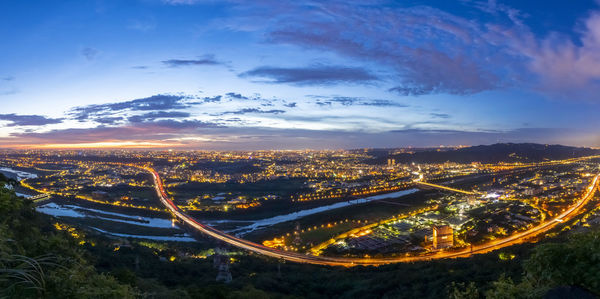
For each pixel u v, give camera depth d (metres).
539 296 6.04
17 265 6.23
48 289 6.17
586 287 5.76
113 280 7.18
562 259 6.03
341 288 47.81
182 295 25.88
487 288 30.88
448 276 43.75
